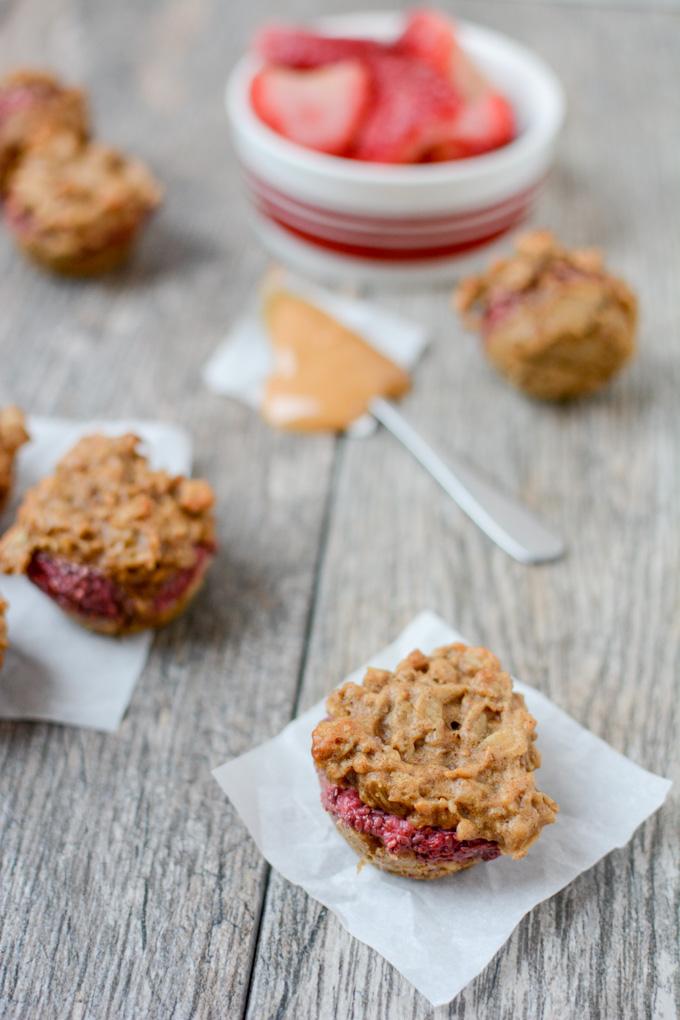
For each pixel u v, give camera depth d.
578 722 0.38
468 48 0.51
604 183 0.53
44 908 0.35
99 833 0.36
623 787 0.36
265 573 0.41
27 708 0.38
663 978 0.34
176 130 0.56
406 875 0.34
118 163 0.49
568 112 0.57
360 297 0.49
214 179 0.54
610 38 0.61
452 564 0.41
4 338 0.47
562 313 0.43
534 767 0.35
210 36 0.61
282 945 0.34
